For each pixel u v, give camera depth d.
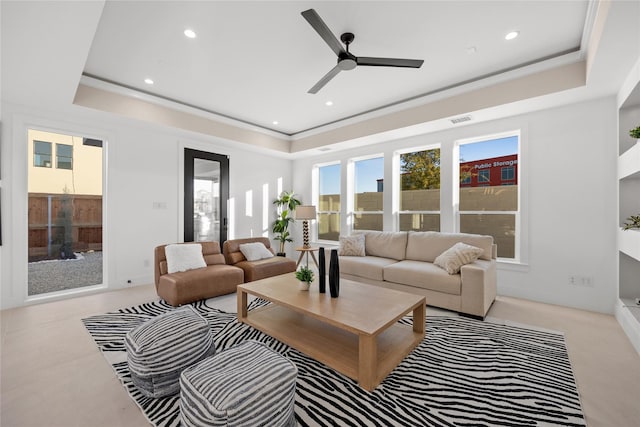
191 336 1.79
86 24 1.94
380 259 4.02
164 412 1.55
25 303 3.28
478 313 2.83
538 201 3.46
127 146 4.10
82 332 2.55
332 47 2.28
